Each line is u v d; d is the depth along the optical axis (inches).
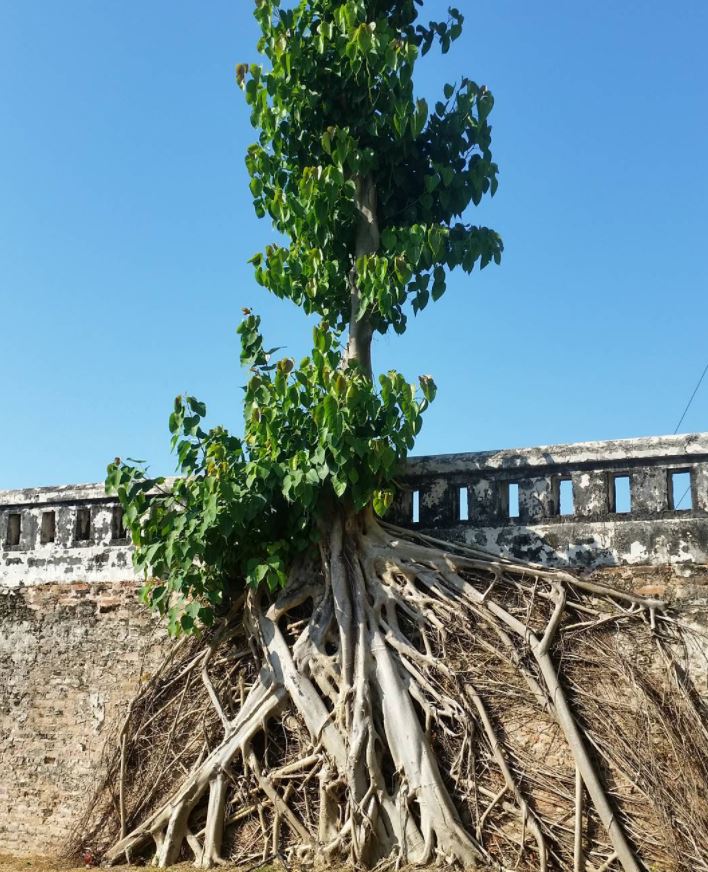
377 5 446.3
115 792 419.2
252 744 389.1
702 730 349.1
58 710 474.3
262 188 442.6
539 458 413.4
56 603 489.7
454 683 368.8
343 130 418.9
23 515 510.9
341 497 405.7
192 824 391.2
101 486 491.5
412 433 394.6
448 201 434.9
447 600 390.3
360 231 438.6
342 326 445.4
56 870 399.5
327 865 351.6
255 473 398.3
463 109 439.8
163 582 461.7
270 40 433.1
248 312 440.5
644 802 339.9
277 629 403.5
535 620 382.0
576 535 402.0
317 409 389.7
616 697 360.2
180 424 426.9
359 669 377.1
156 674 434.6
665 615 373.7
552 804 348.8
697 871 326.0
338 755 366.3
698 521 381.7
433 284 425.1
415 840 347.3
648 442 394.6
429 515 433.1
